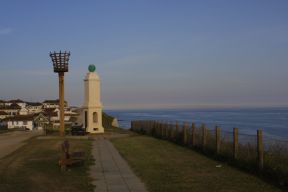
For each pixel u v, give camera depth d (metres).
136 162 19.30
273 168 13.91
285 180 12.81
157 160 19.80
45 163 19.19
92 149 26.84
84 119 47.78
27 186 13.48
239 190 12.45
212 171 16.00
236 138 17.23
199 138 23.45
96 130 46.75
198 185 13.32
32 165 18.48
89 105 46.59
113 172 16.41
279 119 140.88
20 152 25.38
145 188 13.09
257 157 15.10
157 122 38.31
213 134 21.39
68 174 15.84
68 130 56.09
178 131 29.14
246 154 16.33
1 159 21.47
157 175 15.41
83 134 44.50
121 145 29.42
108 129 55.50
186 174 15.46
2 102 167.75
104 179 14.80
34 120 109.94
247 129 73.81
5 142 36.62
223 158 18.58
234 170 16.06
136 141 32.59
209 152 20.88
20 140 39.16
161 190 12.70
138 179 14.73
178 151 23.62
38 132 60.00
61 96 44.38
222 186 13.07
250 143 16.39
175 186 13.25
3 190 12.80
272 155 14.41
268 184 13.20
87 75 47.19
